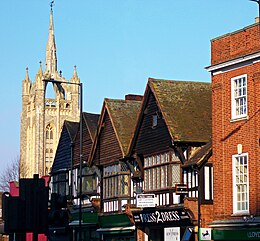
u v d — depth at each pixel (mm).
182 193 28609
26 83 135750
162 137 30984
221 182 26297
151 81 32188
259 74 24547
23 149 134000
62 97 133250
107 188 36562
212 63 27328
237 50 25938
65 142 43594
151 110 32156
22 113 136000
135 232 32906
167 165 30359
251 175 24688
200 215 27562
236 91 26078
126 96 40094
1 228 40531
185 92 32469
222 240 25719
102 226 36344
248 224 24344
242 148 25297
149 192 31797
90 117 41156
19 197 9219
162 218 30172
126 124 36125
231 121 26016
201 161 27906
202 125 30500
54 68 134375
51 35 136625
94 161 38156
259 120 24406
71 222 40469
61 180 43656
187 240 28344
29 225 9148
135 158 33531
